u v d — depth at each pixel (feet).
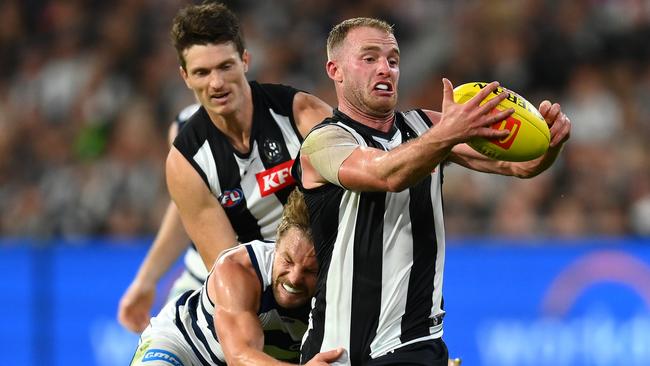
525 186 78.33
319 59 95.40
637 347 68.49
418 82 93.09
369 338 33.27
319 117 42.14
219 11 40.75
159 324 41.34
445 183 77.82
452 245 69.72
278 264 35.53
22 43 98.89
